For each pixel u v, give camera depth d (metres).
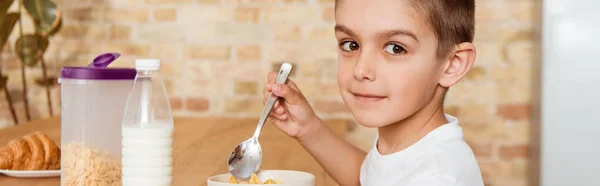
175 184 1.29
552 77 2.64
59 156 1.39
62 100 1.12
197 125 2.35
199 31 3.16
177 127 2.28
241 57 3.15
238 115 3.17
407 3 1.00
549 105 2.64
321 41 3.10
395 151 1.14
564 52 2.63
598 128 2.61
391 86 1.02
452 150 1.06
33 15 2.91
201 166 1.49
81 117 1.10
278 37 3.12
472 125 3.05
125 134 1.05
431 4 1.02
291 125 1.30
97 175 1.10
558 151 2.64
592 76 2.61
